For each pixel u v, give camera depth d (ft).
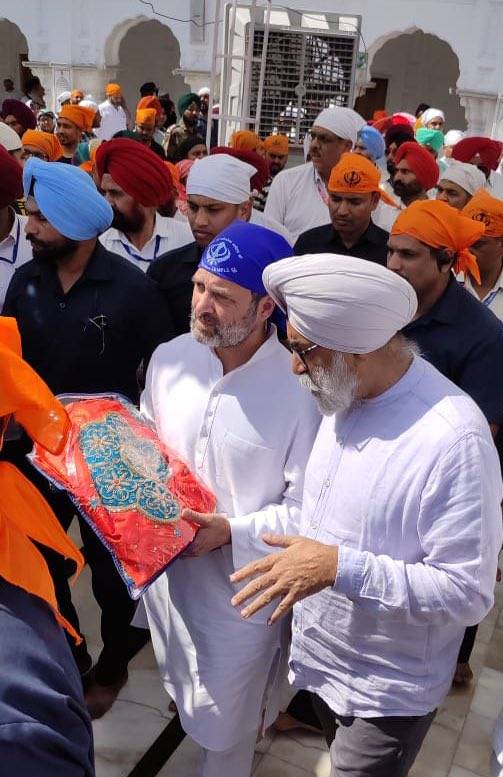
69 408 6.16
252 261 5.75
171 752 7.99
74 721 3.07
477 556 4.78
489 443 4.88
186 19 44.88
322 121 13.20
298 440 6.12
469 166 13.30
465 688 9.36
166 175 10.34
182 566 6.42
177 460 6.18
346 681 5.50
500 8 41.47
